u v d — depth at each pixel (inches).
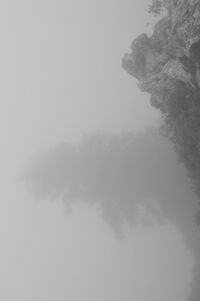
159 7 911.7
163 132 1020.5
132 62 1068.5
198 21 655.1
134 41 1047.0
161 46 978.1
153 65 990.4
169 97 903.1
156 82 967.0
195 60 738.8
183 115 884.6
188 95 876.6
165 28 901.8
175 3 744.3
